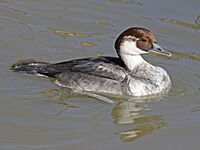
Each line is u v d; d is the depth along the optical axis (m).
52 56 18.69
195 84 17.59
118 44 16.95
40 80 17.05
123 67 17.09
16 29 20.17
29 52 18.80
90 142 13.97
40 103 15.86
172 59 19.02
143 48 16.73
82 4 22.17
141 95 16.58
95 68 16.70
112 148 13.76
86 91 16.58
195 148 13.98
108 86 16.47
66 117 15.19
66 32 20.28
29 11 21.48
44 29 20.33
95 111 15.62
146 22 20.97
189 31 20.50
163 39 20.08
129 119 15.34
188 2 22.20
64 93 16.47
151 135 14.50
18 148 13.57
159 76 17.05
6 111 15.34
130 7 21.98
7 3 21.98
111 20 21.12
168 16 21.38
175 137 14.45
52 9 21.73
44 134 14.27
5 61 18.11
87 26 20.72
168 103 16.34
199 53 19.34
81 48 19.28
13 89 16.50
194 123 15.16
